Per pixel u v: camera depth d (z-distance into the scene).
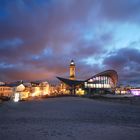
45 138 14.25
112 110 39.44
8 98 91.50
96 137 14.66
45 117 27.70
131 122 22.81
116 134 15.67
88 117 27.64
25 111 37.06
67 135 15.29
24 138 14.27
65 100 73.62
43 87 129.12
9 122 22.56
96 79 113.19
